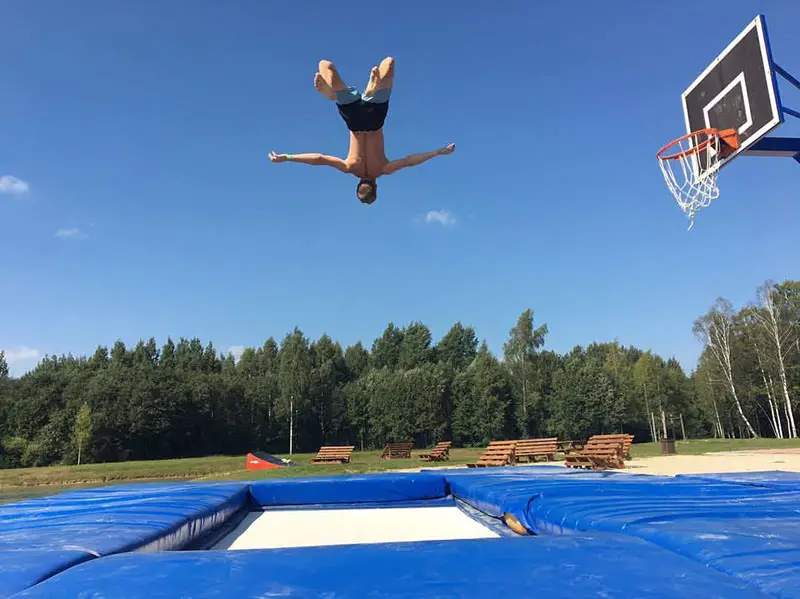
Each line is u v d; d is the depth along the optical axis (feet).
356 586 7.56
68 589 7.61
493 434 149.79
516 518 16.79
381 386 160.86
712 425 175.73
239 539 19.27
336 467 66.59
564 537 10.29
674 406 168.25
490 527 20.25
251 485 27.53
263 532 20.70
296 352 169.89
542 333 159.94
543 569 8.18
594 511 13.17
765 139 34.96
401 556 8.99
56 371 168.14
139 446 145.69
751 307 143.74
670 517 11.94
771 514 12.60
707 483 20.36
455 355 196.65
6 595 7.59
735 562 8.21
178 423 148.77
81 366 189.67
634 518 11.84
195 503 18.47
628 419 157.99
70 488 81.82
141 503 18.49
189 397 152.56
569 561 8.57
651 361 169.78
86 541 11.14
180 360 196.54
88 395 142.82
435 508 26.61
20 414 142.20
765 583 7.25
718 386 152.66
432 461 74.84
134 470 91.97
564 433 148.77
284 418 162.71
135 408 141.90
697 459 59.77
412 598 7.07
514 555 8.95
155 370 154.10
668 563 8.43
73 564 9.28
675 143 39.14
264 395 165.68
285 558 9.00
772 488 18.74
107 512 16.17
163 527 13.48
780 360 132.77
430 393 153.89
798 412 150.51
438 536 19.20
